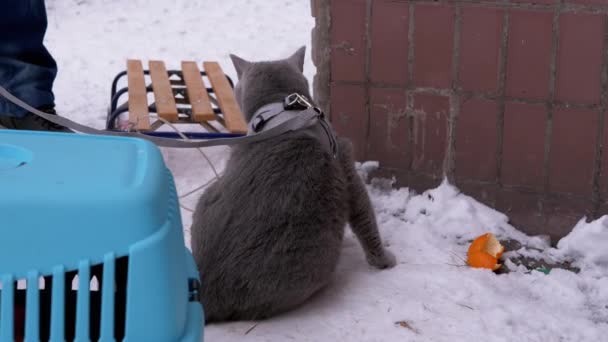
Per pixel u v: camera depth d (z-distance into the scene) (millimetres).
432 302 1998
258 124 1994
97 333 1478
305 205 1924
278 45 3279
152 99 2957
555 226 2211
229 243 1922
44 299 1499
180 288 1432
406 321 1953
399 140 2295
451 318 1959
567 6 2115
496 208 2252
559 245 2180
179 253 1438
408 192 2307
